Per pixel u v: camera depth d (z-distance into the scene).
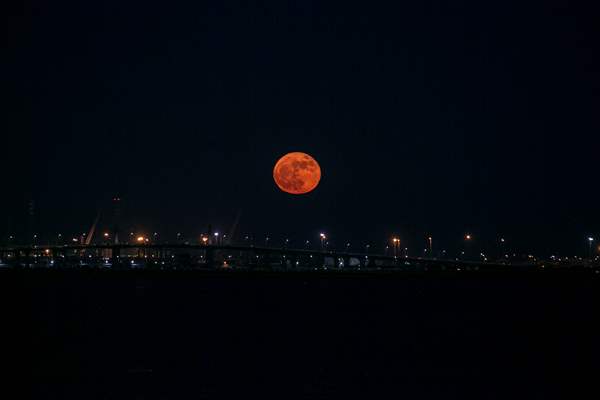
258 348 81.62
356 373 66.06
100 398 56.25
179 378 63.06
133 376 64.06
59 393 57.66
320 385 61.19
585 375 65.88
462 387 61.06
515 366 71.06
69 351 79.00
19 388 59.69
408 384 61.62
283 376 64.06
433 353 79.44
